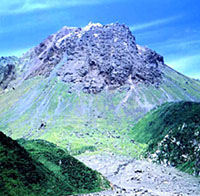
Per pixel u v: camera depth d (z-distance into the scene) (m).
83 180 105.00
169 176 130.50
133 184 119.56
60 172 103.31
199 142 146.88
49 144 130.00
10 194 72.38
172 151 161.88
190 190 104.88
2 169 80.50
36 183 84.62
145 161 173.75
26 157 93.62
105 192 98.06
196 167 133.25
